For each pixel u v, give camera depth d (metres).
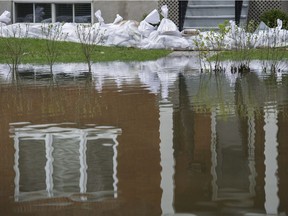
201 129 8.02
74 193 5.47
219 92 11.17
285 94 10.78
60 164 6.39
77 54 19.11
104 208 5.05
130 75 14.13
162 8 22.64
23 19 27.97
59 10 27.64
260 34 19.36
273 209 4.98
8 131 7.97
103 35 21.70
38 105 9.94
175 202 5.17
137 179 5.82
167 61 17.78
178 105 9.82
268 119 8.55
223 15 25.00
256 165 6.26
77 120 8.64
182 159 6.53
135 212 4.96
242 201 5.18
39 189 5.59
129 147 7.05
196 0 25.45
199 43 19.44
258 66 15.53
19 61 17.17
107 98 10.59
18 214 4.98
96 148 7.01
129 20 24.52
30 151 6.94
